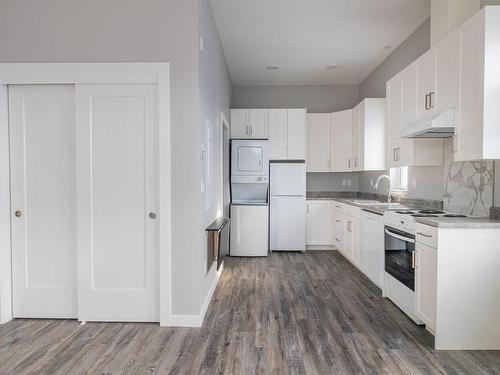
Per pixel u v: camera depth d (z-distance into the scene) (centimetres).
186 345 245
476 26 232
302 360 225
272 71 545
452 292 237
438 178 352
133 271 283
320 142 581
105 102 279
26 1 274
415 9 350
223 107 466
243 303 327
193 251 275
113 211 281
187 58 271
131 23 272
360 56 480
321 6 343
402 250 301
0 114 280
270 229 555
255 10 351
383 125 470
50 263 289
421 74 313
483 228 234
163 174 272
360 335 261
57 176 286
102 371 212
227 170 530
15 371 213
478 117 230
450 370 213
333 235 554
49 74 276
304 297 344
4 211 285
